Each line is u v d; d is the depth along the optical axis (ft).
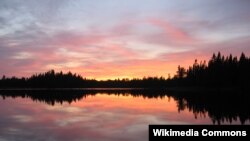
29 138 58.39
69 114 102.83
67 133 64.03
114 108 125.18
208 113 100.17
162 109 117.50
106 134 62.75
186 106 129.18
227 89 315.37
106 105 142.41
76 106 137.18
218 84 328.70
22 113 106.83
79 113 106.11
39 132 65.31
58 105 143.74
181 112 105.19
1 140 56.34
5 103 158.51
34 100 186.50
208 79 340.59
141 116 95.25
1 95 262.26
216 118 87.20
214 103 141.18
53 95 264.52
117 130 67.72
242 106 121.80
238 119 84.12
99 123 79.82
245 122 78.43
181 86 400.26
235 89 310.65
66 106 137.39
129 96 236.63
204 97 194.80
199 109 114.01
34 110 118.11
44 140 56.54
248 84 299.58
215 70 335.67
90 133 63.98
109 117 93.30
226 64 332.39
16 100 186.29
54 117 93.97
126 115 98.53
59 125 76.18
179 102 155.74
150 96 230.07
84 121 84.12
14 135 61.62
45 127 72.74
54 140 56.65
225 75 323.16
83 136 60.54
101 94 287.69
